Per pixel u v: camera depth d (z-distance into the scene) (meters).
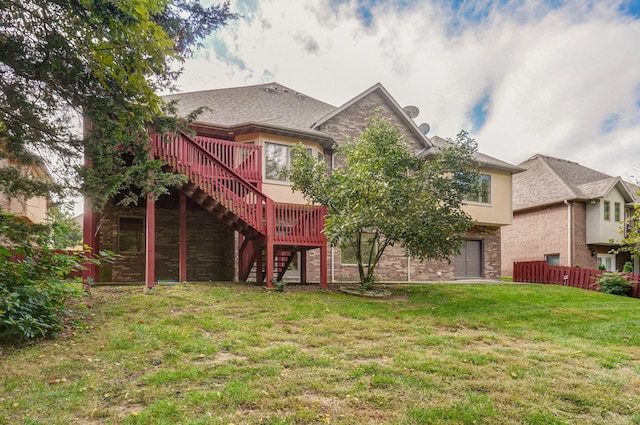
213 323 6.66
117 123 6.70
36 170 7.62
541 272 17.61
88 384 4.05
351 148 11.70
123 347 5.24
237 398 3.73
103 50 5.70
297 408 3.59
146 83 6.20
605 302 11.45
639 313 9.65
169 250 13.94
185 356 5.04
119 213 13.37
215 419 3.30
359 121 16.28
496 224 18.14
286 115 15.73
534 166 25.38
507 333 7.18
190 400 3.65
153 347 5.30
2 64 5.86
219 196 10.05
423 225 10.02
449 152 11.05
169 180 7.96
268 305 8.30
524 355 5.64
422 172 10.91
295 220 10.94
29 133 6.54
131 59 5.79
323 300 9.28
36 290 5.61
